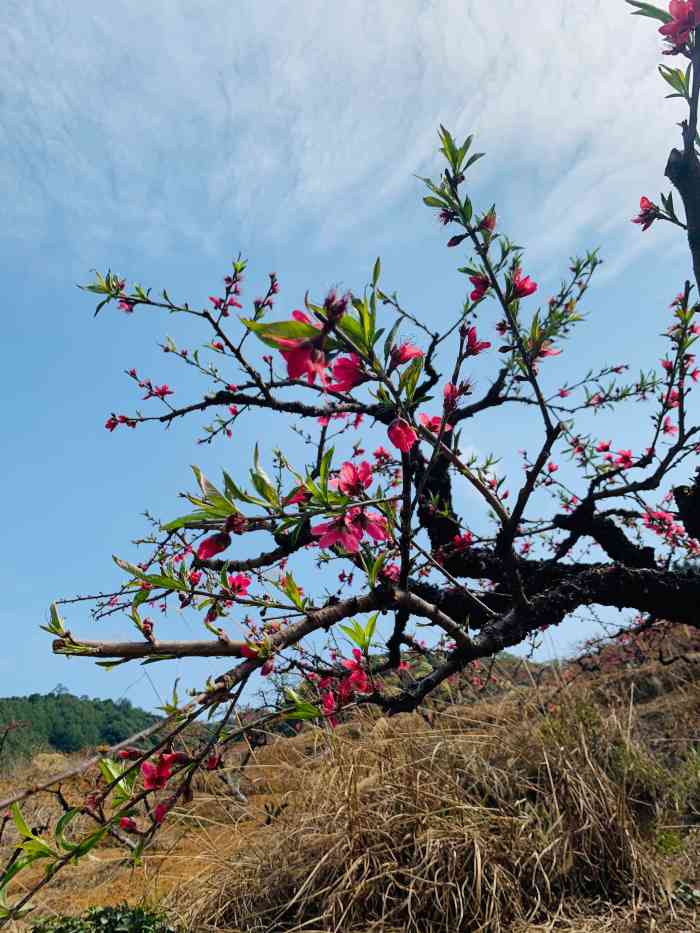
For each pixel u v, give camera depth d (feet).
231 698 5.61
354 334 4.78
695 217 6.58
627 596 11.31
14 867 4.98
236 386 12.31
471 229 7.49
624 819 9.54
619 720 12.86
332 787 10.84
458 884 8.70
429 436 6.55
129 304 12.93
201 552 5.57
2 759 26.20
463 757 11.26
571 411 13.12
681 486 13.34
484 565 13.12
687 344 10.49
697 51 6.11
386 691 12.08
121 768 5.56
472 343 7.00
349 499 5.81
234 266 13.75
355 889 8.82
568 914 8.61
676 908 8.52
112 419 13.46
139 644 5.18
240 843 11.25
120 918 8.52
